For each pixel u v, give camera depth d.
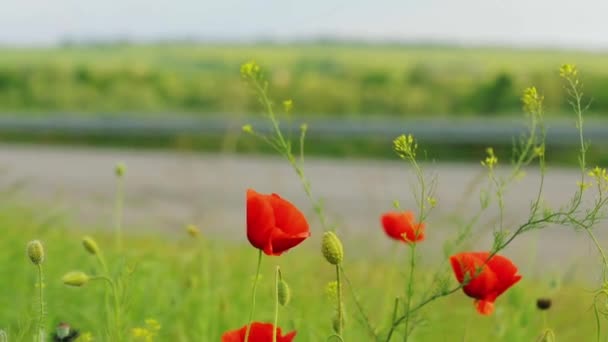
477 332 4.23
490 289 2.62
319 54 40.28
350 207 11.99
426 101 26.28
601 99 23.52
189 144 19.19
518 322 4.06
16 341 3.07
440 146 17.77
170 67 32.16
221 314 4.38
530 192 12.87
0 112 26.97
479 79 27.45
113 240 6.84
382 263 5.20
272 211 2.44
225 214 10.76
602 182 2.51
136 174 14.85
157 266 4.91
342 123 18.22
